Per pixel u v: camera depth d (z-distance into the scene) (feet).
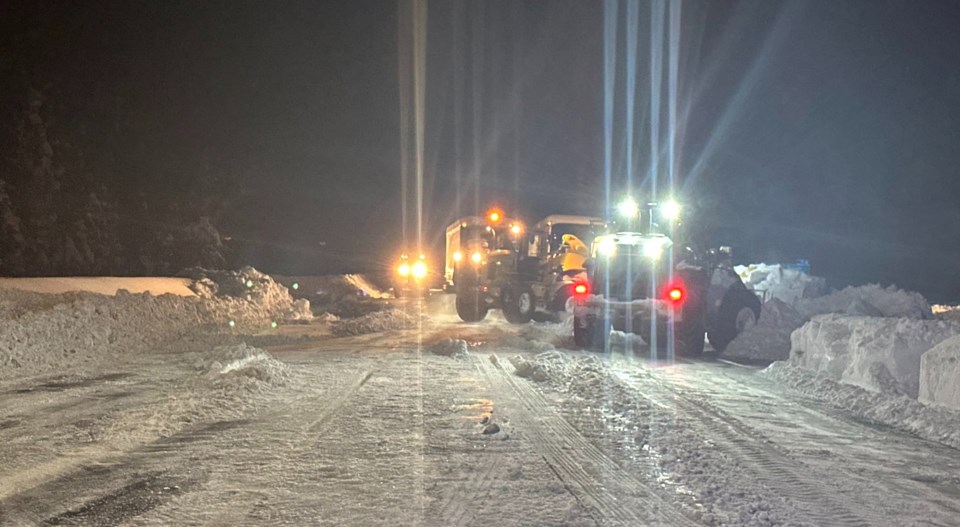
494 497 22.06
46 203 87.40
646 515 20.83
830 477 24.88
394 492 22.29
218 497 21.59
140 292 67.31
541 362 46.32
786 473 25.18
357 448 26.94
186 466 24.45
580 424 31.48
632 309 56.70
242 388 36.52
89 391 35.96
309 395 36.63
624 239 57.72
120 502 21.09
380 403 34.91
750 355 57.77
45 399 34.01
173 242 105.09
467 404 35.01
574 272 77.66
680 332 55.93
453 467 24.94
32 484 22.50
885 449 28.78
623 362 51.85
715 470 25.22
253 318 77.36
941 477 25.21
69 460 24.90
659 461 26.22
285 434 28.73
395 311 77.10
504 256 84.89
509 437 28.99
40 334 44.21
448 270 111.04
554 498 22.08
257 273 93.04
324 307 105.09
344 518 20.11
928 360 35.91
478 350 55.47
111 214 97.19
